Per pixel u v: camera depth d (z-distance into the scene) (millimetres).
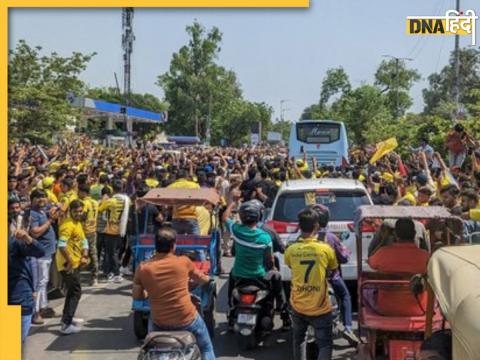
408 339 5969
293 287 6430
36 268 8898
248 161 24219
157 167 16188
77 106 34312
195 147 51688
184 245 8398
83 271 13062
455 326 3256
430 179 12078
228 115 85875
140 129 74250
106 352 7953
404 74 71750
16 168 14094
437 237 6562
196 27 83062
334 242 7168
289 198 9555
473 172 11578
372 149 23906
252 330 7617
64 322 8688
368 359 6219
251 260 7816
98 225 11898
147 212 9805
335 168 22188
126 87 40031
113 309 10039
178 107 82938
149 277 5957
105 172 15250
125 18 38156
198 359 5570
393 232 6617
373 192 13938
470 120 20344
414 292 5301
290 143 27906
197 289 7945
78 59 25391
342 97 51500
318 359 6355
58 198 12289
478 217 6227
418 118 29859
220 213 12391
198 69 83562
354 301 9531
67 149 23016
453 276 3557
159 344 5402
